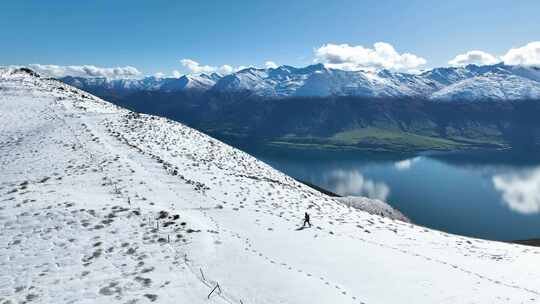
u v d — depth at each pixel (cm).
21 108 5878
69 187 2555
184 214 2258
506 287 1825
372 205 6906
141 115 6556
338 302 1401
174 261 1611
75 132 4359
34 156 3341
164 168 3381
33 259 1539
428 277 1811
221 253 1750
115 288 1350
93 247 1678
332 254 1983
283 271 1625
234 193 3116
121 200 2364
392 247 2356
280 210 2866
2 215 1917
